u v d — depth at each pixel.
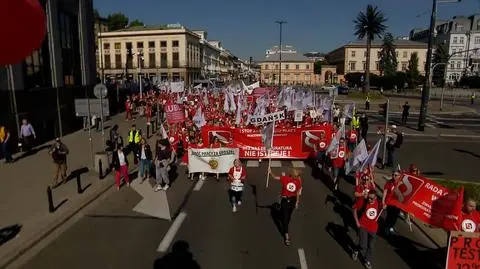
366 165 11.04
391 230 9.88
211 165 15.17
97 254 8.57
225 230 9.98
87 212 11.34
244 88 43.50
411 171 10.38
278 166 17.77
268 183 14.73
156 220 10.69
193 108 28.97
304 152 19.03
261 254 8.60
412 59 97.88
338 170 13.80
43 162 17.34
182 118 21.62
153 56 97.75
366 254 8.05
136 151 18.17
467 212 7.67
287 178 9.31
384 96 69.50
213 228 10.11
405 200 9.30
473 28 118.50
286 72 138.75
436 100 63.72
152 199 12.59
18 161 17.55
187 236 9.59
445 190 8.78
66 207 11.45
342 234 9.79
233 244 9.12
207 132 19.17
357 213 8.95
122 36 98.31
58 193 12.87
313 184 14.72
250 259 8.36
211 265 8.08
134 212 11.34
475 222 7.55
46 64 23.33
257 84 46.06
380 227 10.38
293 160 19.08
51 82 24.00
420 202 9.09
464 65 118.31
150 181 14.93
